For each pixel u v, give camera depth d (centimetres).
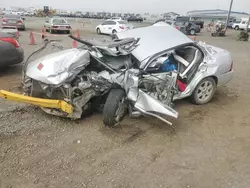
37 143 377
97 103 464
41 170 319
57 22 2284
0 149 356
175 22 3175
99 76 418
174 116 404
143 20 6303
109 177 311
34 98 411
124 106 429
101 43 448
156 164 338
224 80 569
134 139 397
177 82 475
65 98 406
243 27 4756
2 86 602
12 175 308
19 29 2389
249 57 1248
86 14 8612
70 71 402
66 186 294
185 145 385
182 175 318
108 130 420
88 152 360
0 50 653
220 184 304
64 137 396
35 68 423
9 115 457
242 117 492
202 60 528
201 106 540
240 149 380
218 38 2633
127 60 456
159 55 471
